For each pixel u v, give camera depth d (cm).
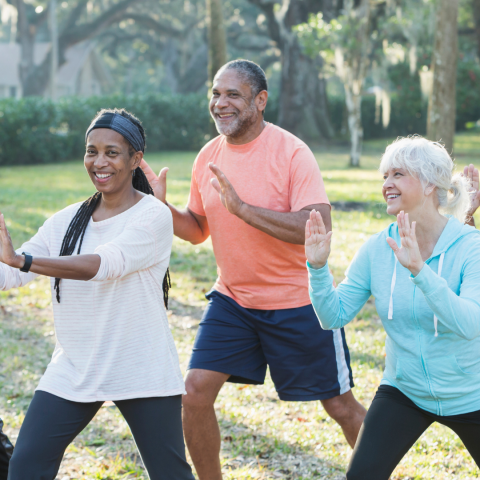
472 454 282
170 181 1767
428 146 270
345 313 291
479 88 3369
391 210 276
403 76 3197
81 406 273
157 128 3055
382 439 272
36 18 4412
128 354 273
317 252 277
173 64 5175
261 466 389
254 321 356
